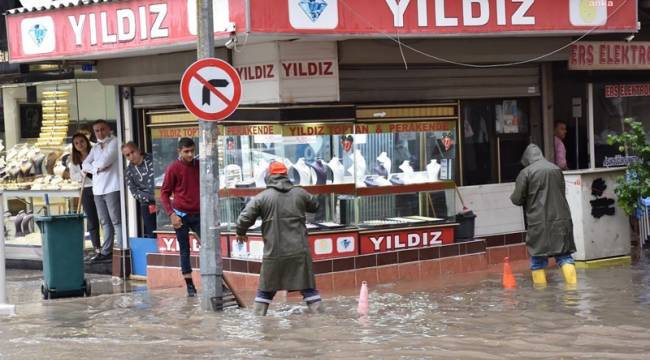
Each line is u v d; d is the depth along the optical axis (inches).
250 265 634.8
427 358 418.6
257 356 431.8
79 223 639.8
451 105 706.2
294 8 574.9
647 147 657.0
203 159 543.8
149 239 730.8
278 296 607.5
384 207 673.0
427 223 684.7
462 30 622.5
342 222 653.9
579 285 612.7
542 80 768.3
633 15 681.0
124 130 754.2
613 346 436.8
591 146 820.0
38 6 684.1
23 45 690.2
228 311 549.3
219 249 553.0
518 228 757.3
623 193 672.4
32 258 808.9
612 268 686.5
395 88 687.1
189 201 603.8
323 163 646.5
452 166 705.6
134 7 624.1
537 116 776.3
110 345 466.3
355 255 649.0
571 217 655.8
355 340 459.5
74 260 637.9
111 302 601.0
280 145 631.8
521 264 725.9
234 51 647.1
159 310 562.9
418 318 515.2
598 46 777.6
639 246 799.7
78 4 653.3
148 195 725.3
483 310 534.6
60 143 815.7
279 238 528.1
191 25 593.9
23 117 840.3
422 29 611.2
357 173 660.7
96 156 759.1
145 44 620.7
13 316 555.5
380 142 673.0
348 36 597.3
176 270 692.1
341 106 647.1
